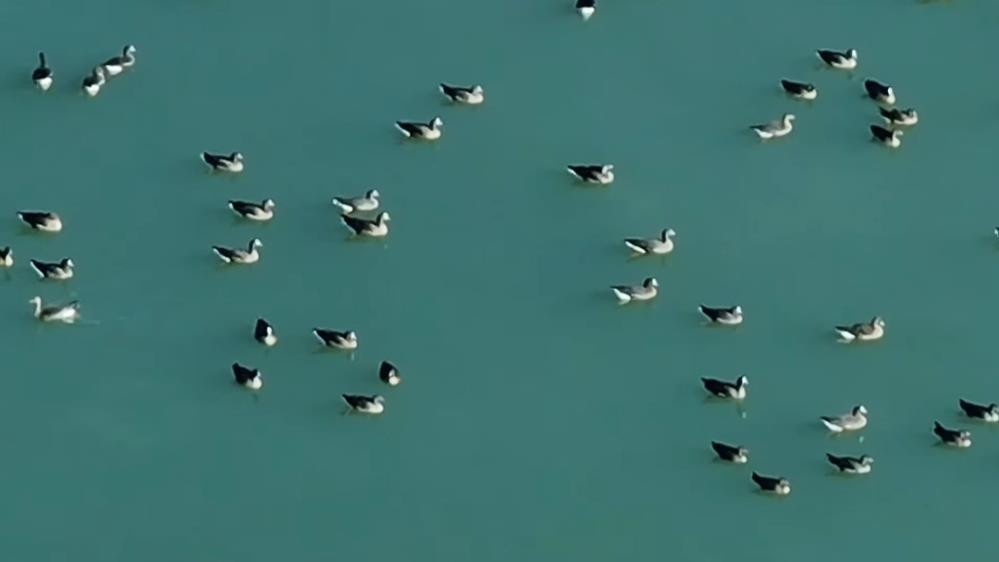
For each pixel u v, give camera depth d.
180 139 126.88
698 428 108.75
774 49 135.00
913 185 124.75
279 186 123.50
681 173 125.19
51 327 114.25
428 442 107.81
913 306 116.19
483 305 116.00
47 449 107.31
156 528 103.25
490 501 104.81
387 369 110.31
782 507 104.75
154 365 112.06
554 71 133.25
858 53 134.62
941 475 106.38
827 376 111.69
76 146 126.31
